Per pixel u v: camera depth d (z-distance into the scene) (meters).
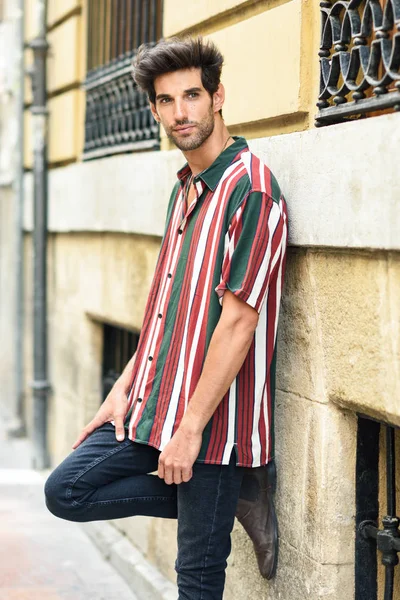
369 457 3.45
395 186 2.86
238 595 4.13
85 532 6.25
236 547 4.15
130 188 5.49
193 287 3.37
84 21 7.02
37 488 7.37
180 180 3.65
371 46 3.15
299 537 3.59
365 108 3.12
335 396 3.36
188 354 3.37
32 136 7.80
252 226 3.22
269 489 3.65
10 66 10.32
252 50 4.01
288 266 3.65
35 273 7.80
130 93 5.85
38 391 7.86
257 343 3.40
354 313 3.21
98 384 6.85
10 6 10.32
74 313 7.12
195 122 3.34
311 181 3.38
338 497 3.44
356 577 3.46
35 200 7.78
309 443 3.52
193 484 3.37
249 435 3.40
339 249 3.27
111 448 3.58
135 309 5.60
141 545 5.46
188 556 3.43
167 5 5.01
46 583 5.34
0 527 6.37
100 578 5.43
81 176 6.68
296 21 3.63
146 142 5.39
